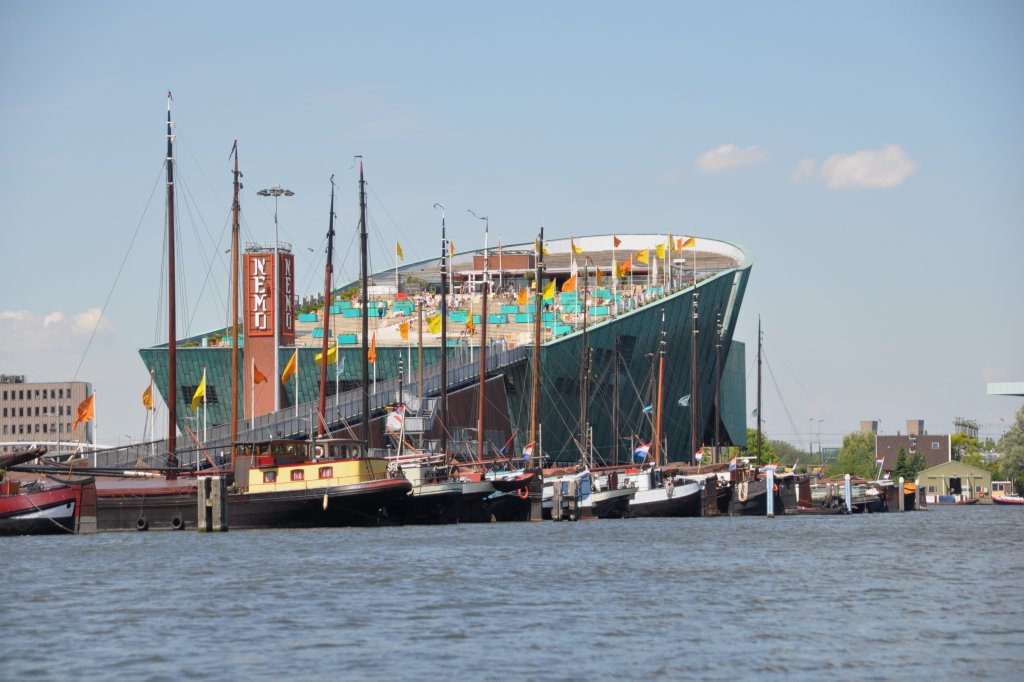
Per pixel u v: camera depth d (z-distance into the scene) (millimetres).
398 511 199250
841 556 153125
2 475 192625
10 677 83062
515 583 121812
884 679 82812
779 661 87438
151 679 82188
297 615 103500
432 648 90875
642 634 96250
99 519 185625
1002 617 104750
